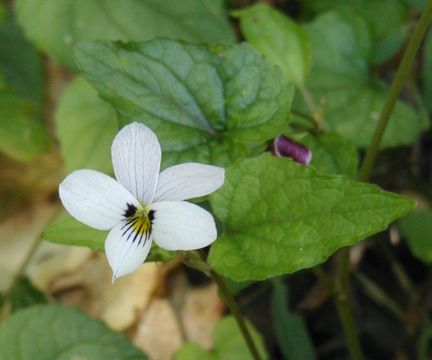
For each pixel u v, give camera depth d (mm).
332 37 257
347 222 170
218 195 180
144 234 164
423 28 191
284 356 263
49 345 229
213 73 196
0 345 228
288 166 176
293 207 175
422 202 270
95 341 230
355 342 225
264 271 173
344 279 216
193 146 192
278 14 232
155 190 165
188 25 265
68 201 164
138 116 191
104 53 193
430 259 251
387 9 271
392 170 271
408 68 196
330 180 172
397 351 273
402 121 248
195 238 160
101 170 257
